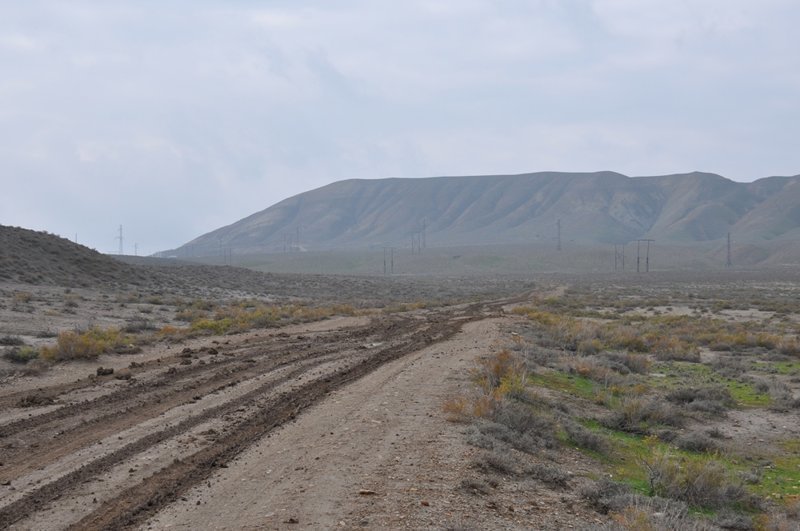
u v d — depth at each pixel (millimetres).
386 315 50438
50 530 9344
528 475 12844
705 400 22672
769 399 24203
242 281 99812
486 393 18297
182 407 17156
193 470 11930
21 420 15641
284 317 46062
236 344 30391
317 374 22266
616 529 9945
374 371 22828
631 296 94875
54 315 40094
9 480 11477
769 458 17406
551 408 19109
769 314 66062
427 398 18109
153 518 9719
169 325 37750
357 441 13625
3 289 53844
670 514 10891
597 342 32500
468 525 9547
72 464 12352
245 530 9164
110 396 18422
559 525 10367
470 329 37562
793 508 13148
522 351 27625
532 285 130875
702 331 45250
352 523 9398
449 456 12867
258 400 18047
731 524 11938
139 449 13297
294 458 12508
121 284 72188
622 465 15328
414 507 10125
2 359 23875
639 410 19578
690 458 16250
